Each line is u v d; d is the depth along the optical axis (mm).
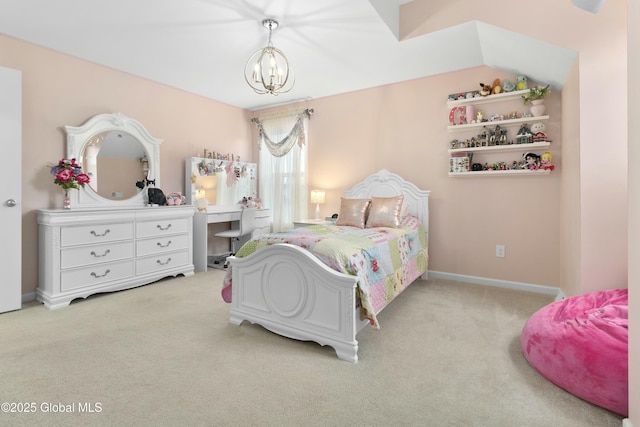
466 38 2805
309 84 4020
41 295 2844
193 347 2041
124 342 2102
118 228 3160
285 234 2525
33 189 2947
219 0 2291
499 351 1991
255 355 1942
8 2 2293
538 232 3229
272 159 4961
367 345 2080
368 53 3129
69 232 2826
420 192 3689
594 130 2176
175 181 4164
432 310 2705
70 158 3133
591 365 1468
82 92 3266
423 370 1779
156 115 3932
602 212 2172
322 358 1911
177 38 2842
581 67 2184
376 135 4117
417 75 3725
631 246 1180
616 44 2102
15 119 2627
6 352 1949
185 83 3979
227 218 4434
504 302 2900
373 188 3990
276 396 1543
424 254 3508
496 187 3424
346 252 2031
